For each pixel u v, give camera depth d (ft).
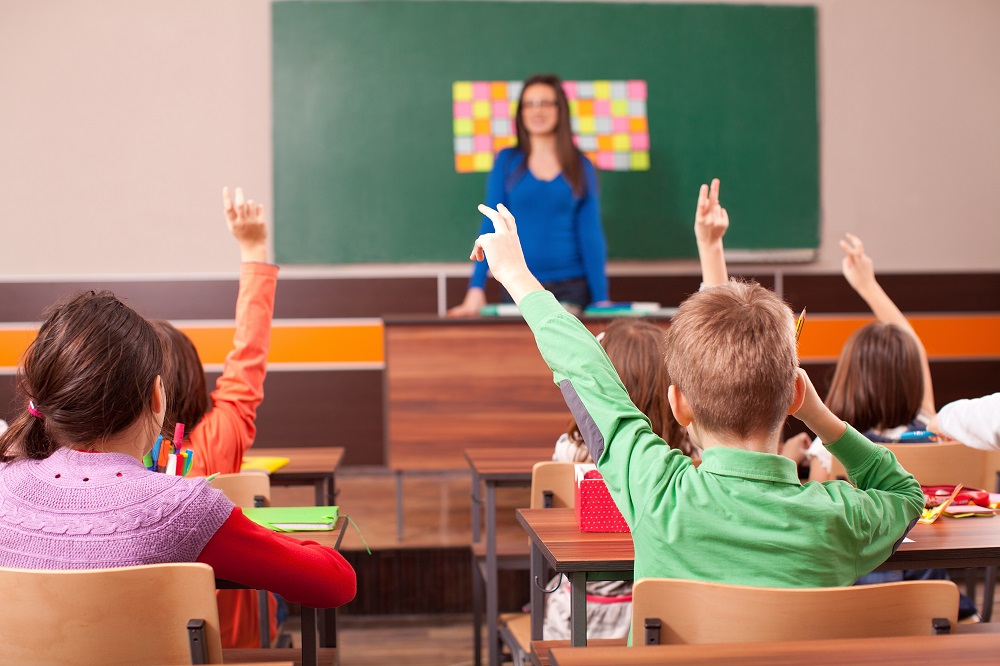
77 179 15.28
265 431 15.70
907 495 3.82
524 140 14.19
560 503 6.15
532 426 12.02
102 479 3.59
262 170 15.56
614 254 15.96
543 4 15.71
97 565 3.49
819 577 3.45
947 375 16.53
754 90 16.02
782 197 16.14
